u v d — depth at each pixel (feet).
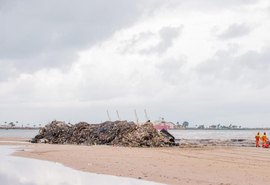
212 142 221.66
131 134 172.76
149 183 58.75
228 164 85.46
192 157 104.73
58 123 219.61
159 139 171.22
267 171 72.02
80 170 75.77
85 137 195.72
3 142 199.93
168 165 83.35
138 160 95.25
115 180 62.28
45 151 127.13
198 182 58.70
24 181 62.13
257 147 158.10
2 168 79.56
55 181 62.08
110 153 118.73
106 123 197.88
